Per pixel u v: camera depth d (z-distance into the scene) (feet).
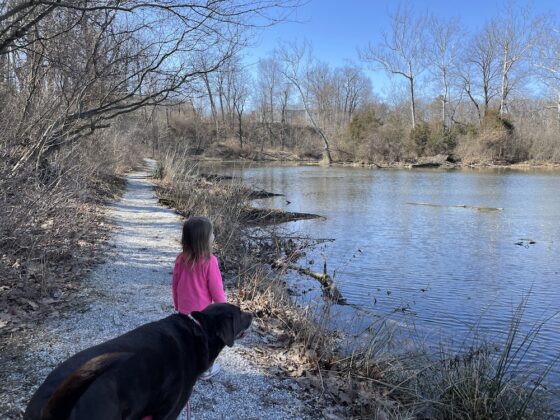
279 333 20.17
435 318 26.45
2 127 30.12
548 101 200.34
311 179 115.44
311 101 243.60
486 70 202.18
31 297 20.68
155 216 47.78
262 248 39.96
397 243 45.85
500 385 16.16
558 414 16.35
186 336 10.12
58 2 29.91
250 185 70.33
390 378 17.61
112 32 43.78
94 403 7.86
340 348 19.70
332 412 14.46
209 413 13.57
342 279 33.78
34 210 24.58
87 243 31.53
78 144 42.78
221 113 249.34
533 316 27.20
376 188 95.20
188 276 13.51
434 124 186.91
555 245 45.11
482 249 43.50
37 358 15.53
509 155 169.48
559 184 101.35
